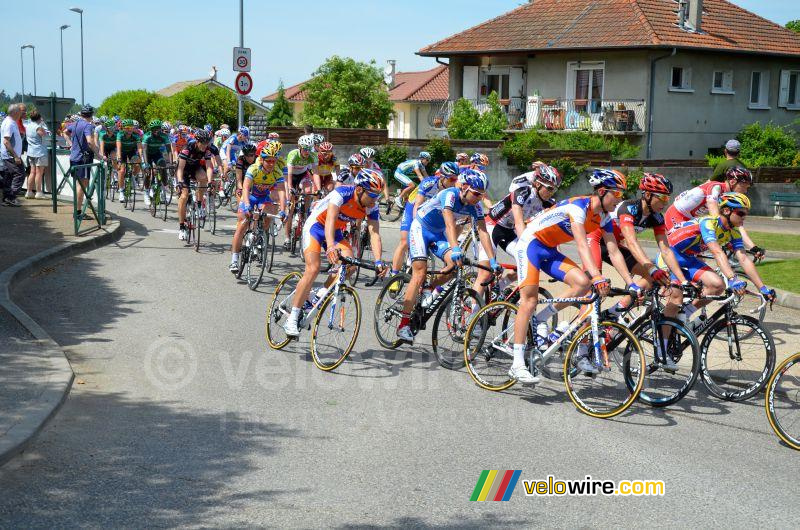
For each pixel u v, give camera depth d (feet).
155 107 183.11
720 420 19.30
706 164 83.15
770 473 16.07
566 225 19.57
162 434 17.12
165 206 52.21
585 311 20.29
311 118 126.62
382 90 128.67
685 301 22.18
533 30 103.30
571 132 92.27
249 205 32.83
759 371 20.57
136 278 33.50
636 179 76.69
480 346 21.29
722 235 22.31
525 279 20.11
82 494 14.11
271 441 16.96
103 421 17.74
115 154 62.23
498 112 95.04
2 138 50.47
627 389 19.94
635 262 22.79
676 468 16.19
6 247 36.88
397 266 28.94
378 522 13.48
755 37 104.37
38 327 23.86
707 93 99.55
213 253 40.47
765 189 82.43
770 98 106.93
